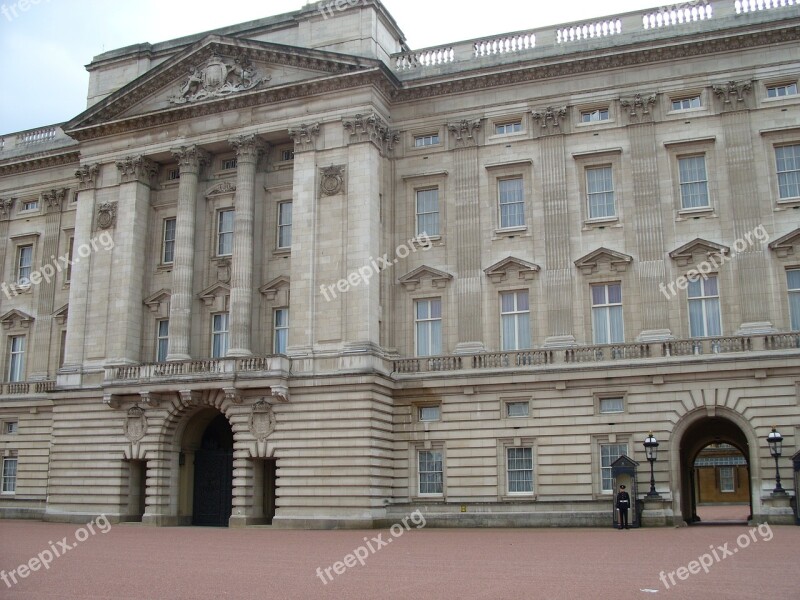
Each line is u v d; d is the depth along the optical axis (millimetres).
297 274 43844
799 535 30656
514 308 43125
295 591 18047
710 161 41219
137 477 46531
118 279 48312
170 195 50156
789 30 40312
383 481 41656
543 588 17828
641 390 39656
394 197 45812
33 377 54250
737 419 38156
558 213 42844
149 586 19000
